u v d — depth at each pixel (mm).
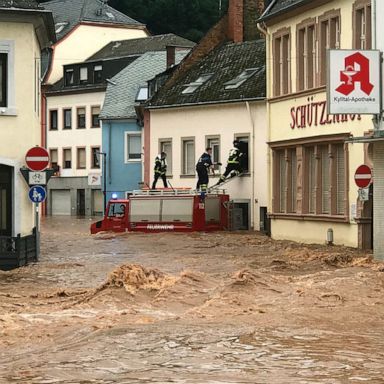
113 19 103875
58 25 103750
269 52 50844
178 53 83000
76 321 20359
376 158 33781
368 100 32812
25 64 36625
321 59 45188
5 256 33125
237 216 57781
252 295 24062
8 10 35906
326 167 45188
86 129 90625
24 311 22078
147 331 18859
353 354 16547
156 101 67500
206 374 14852
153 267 33344
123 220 57125
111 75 90688
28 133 36656
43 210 93625
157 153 67312
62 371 15156
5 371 15242
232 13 70438
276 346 17297
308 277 27812
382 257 33656
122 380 14453
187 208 55906
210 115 63344
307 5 45969
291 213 48406
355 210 41844
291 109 48125
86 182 90500
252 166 59688
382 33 34219
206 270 31938
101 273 31688
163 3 109562
